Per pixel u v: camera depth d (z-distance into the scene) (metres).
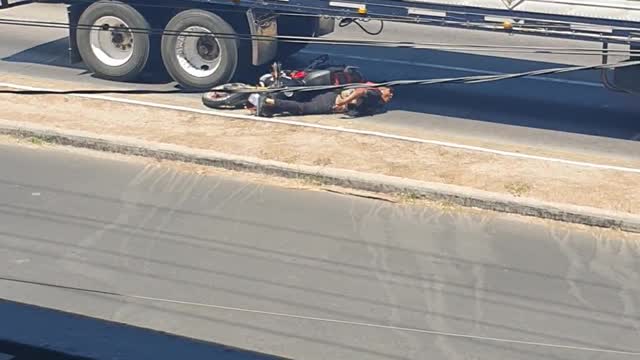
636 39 12.59
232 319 8.36
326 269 9.47
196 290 8.90
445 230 10.53
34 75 15.70
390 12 13.77
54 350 1.67
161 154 12.29
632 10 12.49
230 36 14.37
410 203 11.23
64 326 1.74
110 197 11.08
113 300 8.61
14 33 18.39
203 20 14.61
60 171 11.84
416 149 12.72
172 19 14.76
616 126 14.31
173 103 14.51
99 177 11.70
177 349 1.70
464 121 14.30
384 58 17.58
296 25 16.17
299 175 11.77
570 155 12.96
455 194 11.19
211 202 11.06
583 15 12.75
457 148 12.81
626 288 9.23
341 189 11.55
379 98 14.41
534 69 17.06
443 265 9.63
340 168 11.89
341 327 8.29
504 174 11.91
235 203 11.06
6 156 12.28
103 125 13.16
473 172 11.94
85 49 15.48
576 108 15.07
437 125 14.05
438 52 18.00
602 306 8.84
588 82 16.38
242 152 12.30
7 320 1.75
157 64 16.16
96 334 1.72
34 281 8.94
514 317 8.58
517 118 14.53
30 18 19.55
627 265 9.77
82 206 10.78
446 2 13.38
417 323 8.41
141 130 13.05
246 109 14.22
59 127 12.91
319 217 10.77
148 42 15.25
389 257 9.79
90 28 15.28
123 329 1.75
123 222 10.38
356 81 14.45
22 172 11.76
